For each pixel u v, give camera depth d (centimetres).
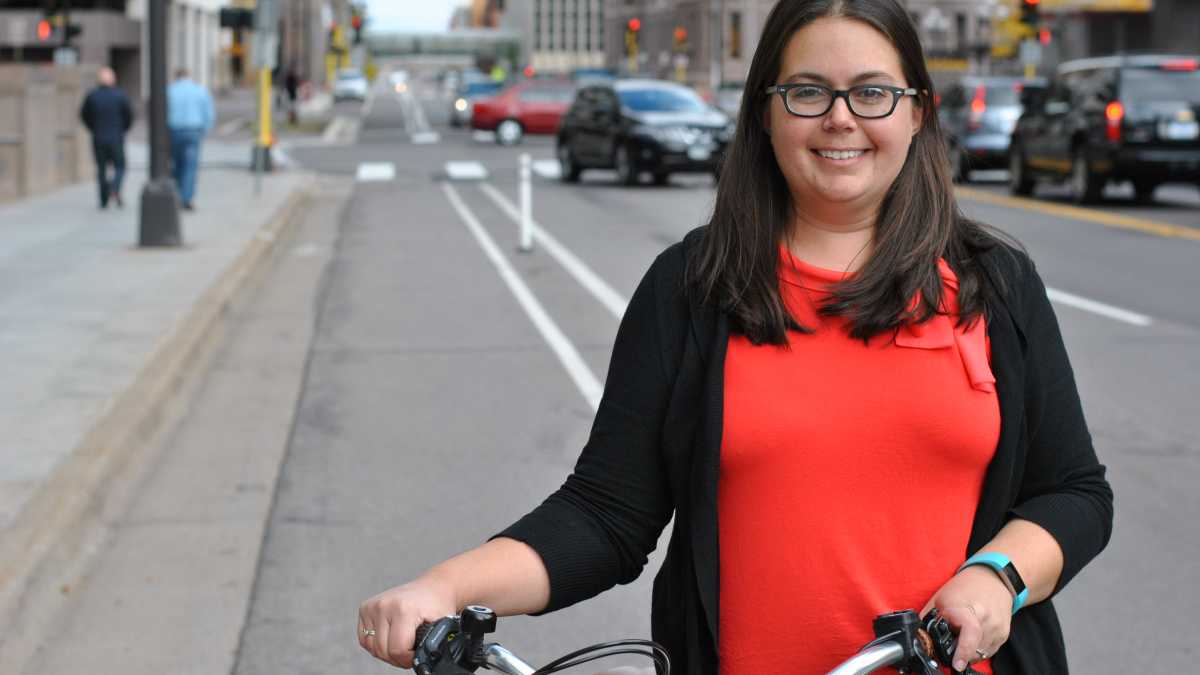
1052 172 2384
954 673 203
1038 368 222
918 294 216
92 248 1634
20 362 955
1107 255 1623
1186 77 2186
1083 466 224
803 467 213
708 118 2802
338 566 591
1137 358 1023
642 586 570
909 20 221
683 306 224
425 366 1022
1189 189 2712
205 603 551
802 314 218
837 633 212
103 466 694
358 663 492
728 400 216
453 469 741
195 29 8506
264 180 2834
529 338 1132
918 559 213
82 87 2755
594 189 2761
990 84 2788
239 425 850
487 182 2952
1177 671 475
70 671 486
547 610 217
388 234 1958
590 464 224
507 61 15150
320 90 11800
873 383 214
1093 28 6125
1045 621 220
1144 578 567
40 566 564
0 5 7381
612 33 15050
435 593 200
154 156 1636
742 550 216
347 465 753
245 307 1309
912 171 225
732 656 217
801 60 220
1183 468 730
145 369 934
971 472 216
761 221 222
